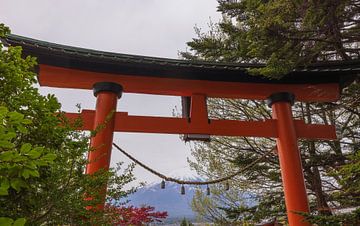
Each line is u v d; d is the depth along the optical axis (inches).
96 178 123.3
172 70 301.7
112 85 291.3
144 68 297.9
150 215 346.9
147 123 289.7
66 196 110.6
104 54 289.7
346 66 299.1
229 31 337.1
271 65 237.1
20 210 102.2
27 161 66.8
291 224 268.4
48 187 106.4
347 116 418.6
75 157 114.3
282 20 227.6
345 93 329.1
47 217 110.2
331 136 312.7
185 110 319.6
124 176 139.9
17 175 70.0
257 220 417.4
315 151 416.2
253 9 243.3
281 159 294.7
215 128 299.3
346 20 255.4
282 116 308.3
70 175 112.7
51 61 282.5
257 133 303.4
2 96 97.4
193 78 311.9
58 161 109.3
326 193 417.4
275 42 238.7
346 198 366.9
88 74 294.7
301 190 275.4
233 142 442.0
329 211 382.0
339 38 264.5
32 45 266.1
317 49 253.1
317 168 406.0
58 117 117.9
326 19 229.9
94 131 137.4
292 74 311.4
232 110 444.8
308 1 214.8
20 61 106.8
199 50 366.0
